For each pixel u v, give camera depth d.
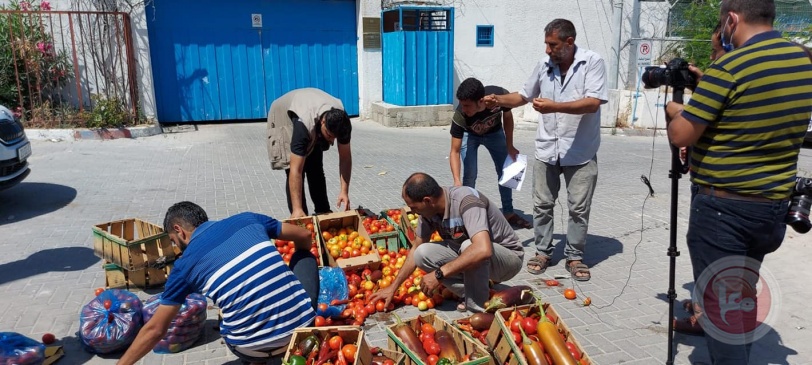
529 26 15.23
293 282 3.41
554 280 5.03
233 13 13.25
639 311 4.46
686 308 4.44
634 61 16.50
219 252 3.24
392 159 10.42
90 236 6.07
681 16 16.56
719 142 2.92
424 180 3.89
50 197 7.51
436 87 14.19
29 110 11.45
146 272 4.74
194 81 13.31
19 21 11.20
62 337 4.02
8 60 11.25
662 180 9.00
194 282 3.21
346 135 5.21
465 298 4.26
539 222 5.20
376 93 14.90
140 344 3.15
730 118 2.84
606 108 14.51
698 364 3.68
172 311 3.17
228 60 13.46
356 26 14.45
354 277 4.75
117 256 4.62
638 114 14.41
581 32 15.77
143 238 4.75
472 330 3.68
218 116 13.70
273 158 5.73
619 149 12.09
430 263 4.25
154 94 12.63
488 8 14.78
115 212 6.91
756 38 2.83
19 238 5.99
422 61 13.83
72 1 11.73
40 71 11.44
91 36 11.82
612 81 15.36
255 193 7.85
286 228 3.80
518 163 5.80
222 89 13.58
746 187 2.89
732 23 2.93
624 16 16.03
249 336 3.29
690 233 3.21
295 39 13.91
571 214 5.05
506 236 4.36
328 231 5.50
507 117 5.87
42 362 3.51
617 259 5.58
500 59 15.20
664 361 3.75
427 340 3.45
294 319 3.35
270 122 5.76
